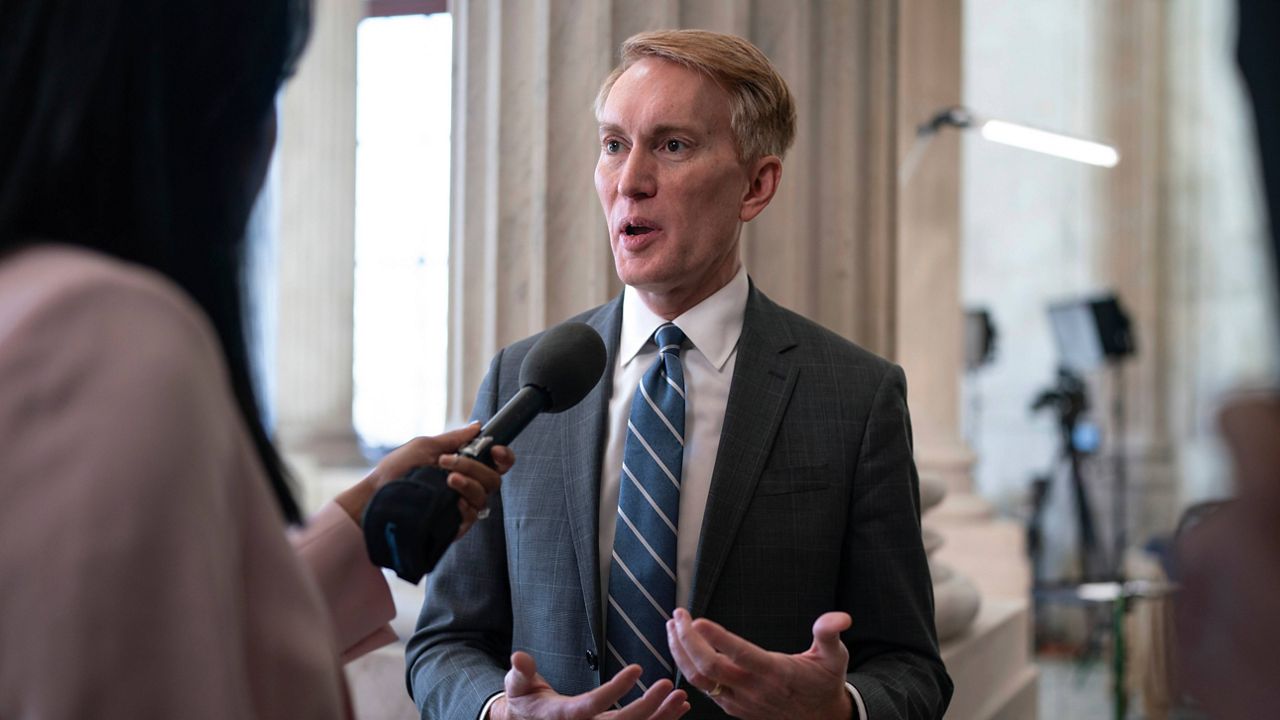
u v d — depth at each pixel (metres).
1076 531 9.36
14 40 0.71
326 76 8.73
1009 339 10.05
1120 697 4.90
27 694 0.58
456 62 2.60
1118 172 9.52
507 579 1.80
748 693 1.33
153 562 0.61
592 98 2.42
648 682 1.59
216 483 0.66
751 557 1.61
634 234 1.70
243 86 0.79
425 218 10.22
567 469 1.72
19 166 0.70
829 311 2.68
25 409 0.61
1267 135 0.36
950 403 5.39
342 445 8.69
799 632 1.61
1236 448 0.35
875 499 1.67
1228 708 0.34
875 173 2.77
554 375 1.36
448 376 2.61
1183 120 9.20
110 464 0.61
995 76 10.11
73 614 0.59
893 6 2.87
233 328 0.81
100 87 0.72
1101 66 9.62
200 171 0.79
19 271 0.67
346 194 8.80
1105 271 9.58
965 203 10.23
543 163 2.43
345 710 0.83
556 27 2.43
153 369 0.64
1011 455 9.96
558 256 2.43
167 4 0.75
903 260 5.38
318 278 8.63
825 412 1.71
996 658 3.47
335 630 1.18
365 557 1.20
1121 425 9.26
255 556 0.73
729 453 1.65
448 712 1.60
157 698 0.60
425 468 1.11
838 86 2.69
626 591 1.62
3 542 0.59
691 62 1.68
